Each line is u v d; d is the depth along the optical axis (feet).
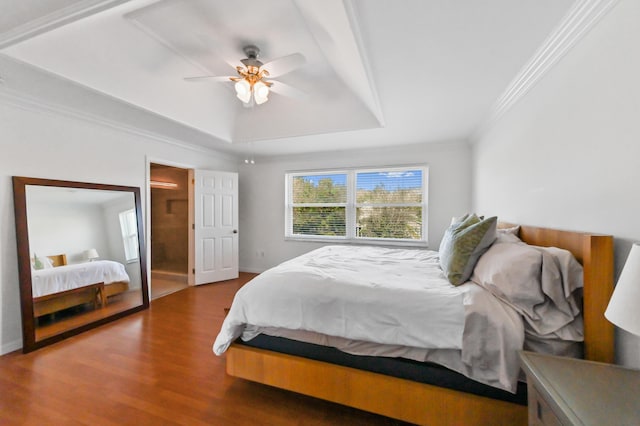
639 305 2.28
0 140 7.11
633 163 3.44
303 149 13.87
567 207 4.85
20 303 7.29
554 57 5.10
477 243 5.19
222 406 5.15
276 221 15.61
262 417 4.90
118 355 6.95
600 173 4.03
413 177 13.20
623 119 3.59
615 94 3.73
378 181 13.82
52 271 7.98
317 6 4.69
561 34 4.60
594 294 3.70
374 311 4.57
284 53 7.58
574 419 2.19
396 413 4.46
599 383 2.68
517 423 3.84
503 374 3.68
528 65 5.69
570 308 3.97
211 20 6.33
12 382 5.84
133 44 6.95
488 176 9.49
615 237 3.71
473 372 4.01
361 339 4.59
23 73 6.18
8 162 7.26
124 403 5.21
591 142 4.23
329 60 7.57
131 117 9.02
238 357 5.49
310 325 4.90
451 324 4.08
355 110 10.09
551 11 4.14
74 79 6.56
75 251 8.58
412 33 4.75
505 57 5.48
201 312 9.98
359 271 6.23
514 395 3.94
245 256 16.34
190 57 7.92
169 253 16.12
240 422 4.78
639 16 3.33
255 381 5.47
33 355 6.95
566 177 4.89
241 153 14.92
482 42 4.99
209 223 13.76
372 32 4.73
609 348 3.62
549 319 3.94
